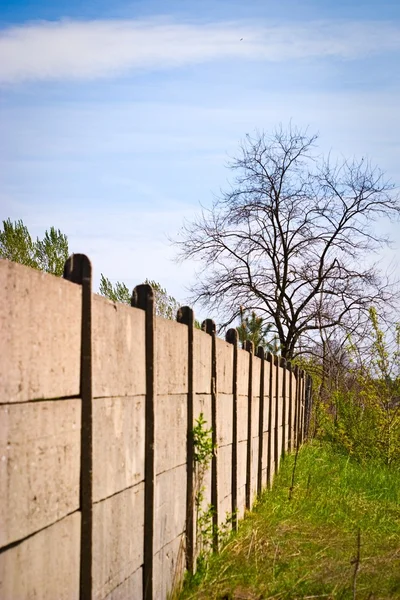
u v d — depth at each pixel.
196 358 8.55
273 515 12.26
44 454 4.29
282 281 34.03
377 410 22.52
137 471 6.25
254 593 7.91
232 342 11.38
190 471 8.22
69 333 4.67
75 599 4.80
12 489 3.88
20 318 3.96
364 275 32.88
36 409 4.18
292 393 23.02
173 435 7.50
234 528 10.99
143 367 6.41
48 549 4.37
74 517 4.77
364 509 13.38
